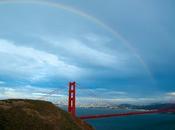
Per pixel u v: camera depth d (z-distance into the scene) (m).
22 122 36.47
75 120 54.44
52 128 40.72
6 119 35.06
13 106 41.34
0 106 38.81
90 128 58.59
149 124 168.75
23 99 48.91
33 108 44.75
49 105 51.03
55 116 47.22
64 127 45.34
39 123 39.34
